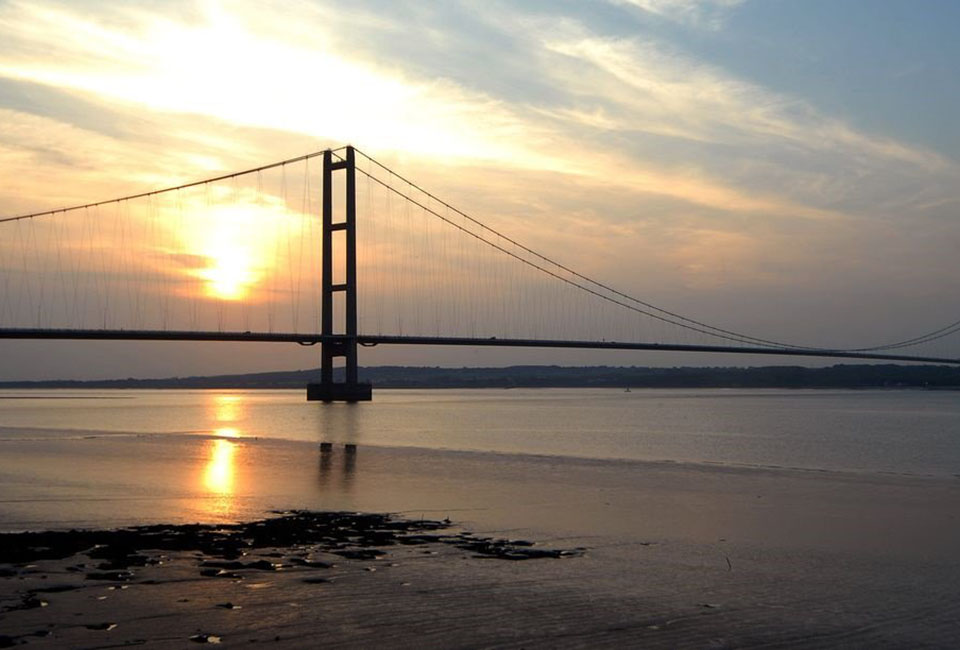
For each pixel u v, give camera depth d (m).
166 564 14.37
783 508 22.17
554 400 140.75
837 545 17.16
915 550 16.69
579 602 12.51
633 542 17.23
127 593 12.53
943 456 39.25
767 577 14.29
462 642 10.71
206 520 19.41
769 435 54.56
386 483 27.12
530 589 13.19
